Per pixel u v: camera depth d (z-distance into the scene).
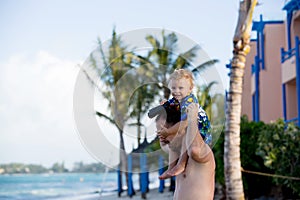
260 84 18.62
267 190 11.44
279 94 18.41
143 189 14.19
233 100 8.61
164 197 14.02
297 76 13.91
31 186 38.78
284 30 18.61
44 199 18.73
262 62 18.66
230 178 8.50
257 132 11.34
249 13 8.55
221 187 11.48
